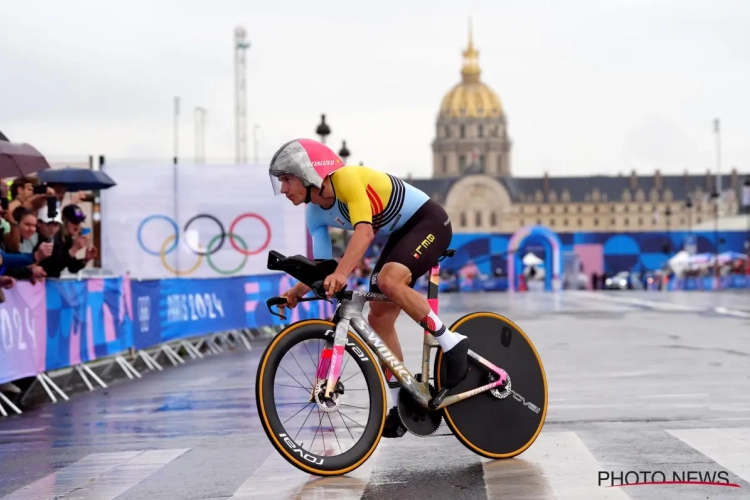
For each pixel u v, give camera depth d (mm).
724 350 17000
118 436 8992
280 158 6230
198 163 24203
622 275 83875
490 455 6773
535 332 22719
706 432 8047
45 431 9570
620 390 11383
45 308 12328
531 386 6922
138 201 24156
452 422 6637
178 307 17984
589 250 88625
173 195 24234
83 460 7676
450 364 6426
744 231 89125
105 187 18406
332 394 6164
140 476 6844
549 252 79812
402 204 6324
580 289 83125
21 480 6945
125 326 15344
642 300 46125
